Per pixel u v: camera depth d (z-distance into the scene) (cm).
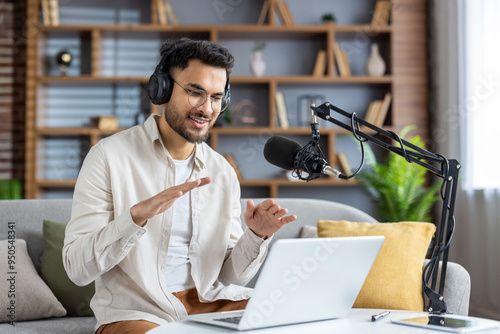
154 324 145
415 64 454
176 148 167
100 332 152
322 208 247
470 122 384
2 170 478
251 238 156
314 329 115
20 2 482
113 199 157
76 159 473
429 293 138
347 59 480
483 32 368
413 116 453
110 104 477
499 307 344
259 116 477
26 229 222
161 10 458
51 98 474
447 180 137
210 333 111
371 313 134
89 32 462
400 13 455
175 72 158
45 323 200
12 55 481
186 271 165
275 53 482
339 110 137
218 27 451
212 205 171
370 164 421
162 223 160
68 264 146
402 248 200
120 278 158
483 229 365
